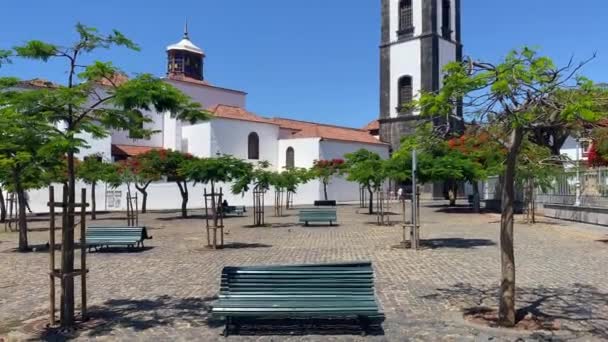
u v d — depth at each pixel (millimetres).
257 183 30312
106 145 46625
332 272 7508
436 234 21547
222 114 55531
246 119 56688
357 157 37688
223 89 65250
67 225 7988
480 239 19484
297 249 17438
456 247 17125
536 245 17516
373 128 72062
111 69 7797
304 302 7277
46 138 7680
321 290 7469
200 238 21688
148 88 7477
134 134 9055
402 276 11805
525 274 11914
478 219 30422
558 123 7410
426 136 8609
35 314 8914
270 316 7090
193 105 8375
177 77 64500
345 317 7918
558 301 9195
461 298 9492
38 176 19953
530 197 26719
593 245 17453
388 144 63062
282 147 59938
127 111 8102
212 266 13906
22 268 14172
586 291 10023
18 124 7395
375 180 28141
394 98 62125
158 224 29938
